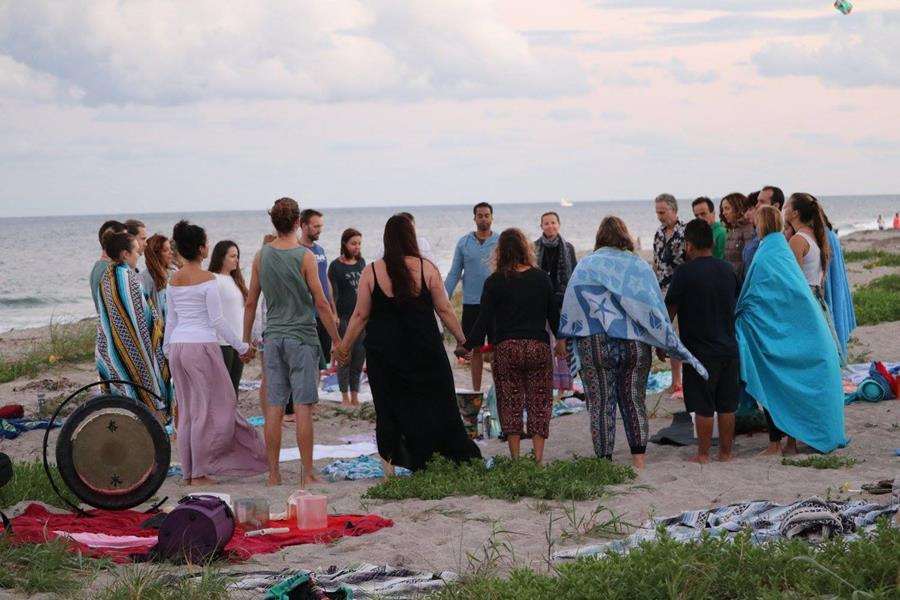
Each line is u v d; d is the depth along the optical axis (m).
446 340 17.89
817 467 8.08
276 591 4.89
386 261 8.22
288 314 8.55
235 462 8.98
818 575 4.43
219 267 10.60
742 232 10.86
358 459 9.57
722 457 8.61
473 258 11.90
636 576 4.64
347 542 6.27
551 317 8.56
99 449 7.07
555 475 7.64
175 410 9.28
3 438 11.49
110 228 10.10
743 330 8.76
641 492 7.35
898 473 7.64
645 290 8.20
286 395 8.69
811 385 8.59
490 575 5.33
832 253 9.35
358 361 12.69
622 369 8.31
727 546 4.85
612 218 8.47
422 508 7.16
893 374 11.45
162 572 5.48
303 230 11.77
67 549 5.81
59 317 37.56
